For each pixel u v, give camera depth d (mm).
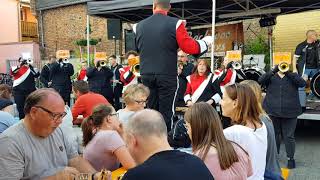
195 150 2275
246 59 10008
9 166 2098
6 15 21969
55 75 9641
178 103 5895
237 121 2773
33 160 2191
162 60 3529
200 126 2268
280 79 5301
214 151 2207
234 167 2205
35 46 19109
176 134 3717
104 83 8758
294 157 6043
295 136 7840
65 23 18469
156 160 1664
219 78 5855
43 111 2131
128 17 10586
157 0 3586
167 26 3482
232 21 11750
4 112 4031
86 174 2330
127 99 3783
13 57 19297
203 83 5375
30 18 24156
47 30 19281
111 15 10109
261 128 2693
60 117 2186
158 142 1733
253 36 13398
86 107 4961
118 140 3049
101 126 3248
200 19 11180
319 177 4988
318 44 7719
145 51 3631
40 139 2260
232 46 11102
